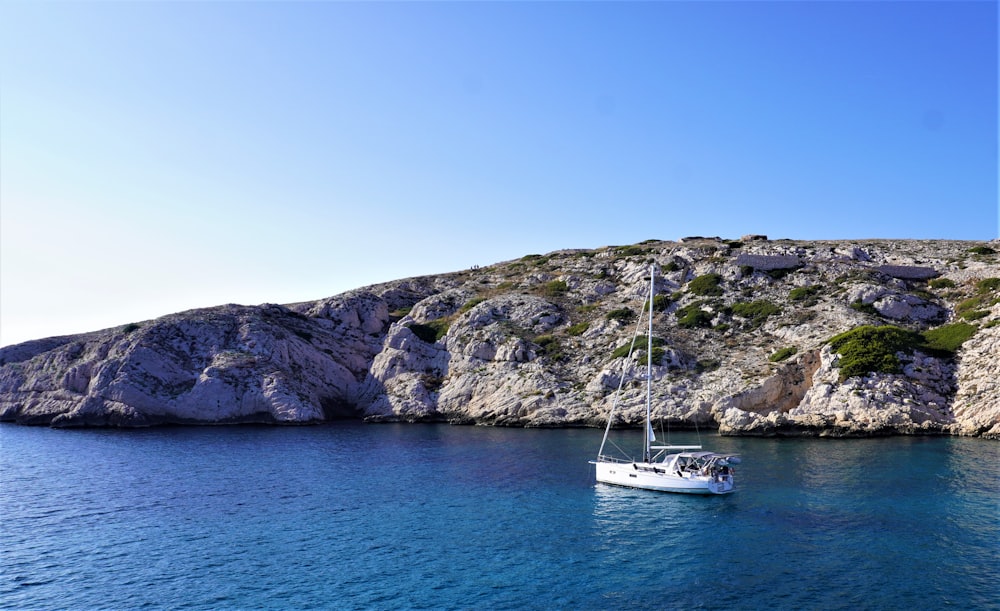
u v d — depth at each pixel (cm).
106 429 9281
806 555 3641
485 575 3444
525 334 10706
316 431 8819
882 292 9725
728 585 3262
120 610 3095
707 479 4888
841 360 8000
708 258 12212
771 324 9719
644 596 3156
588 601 3111
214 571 3544
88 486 5581
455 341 10838
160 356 10112
